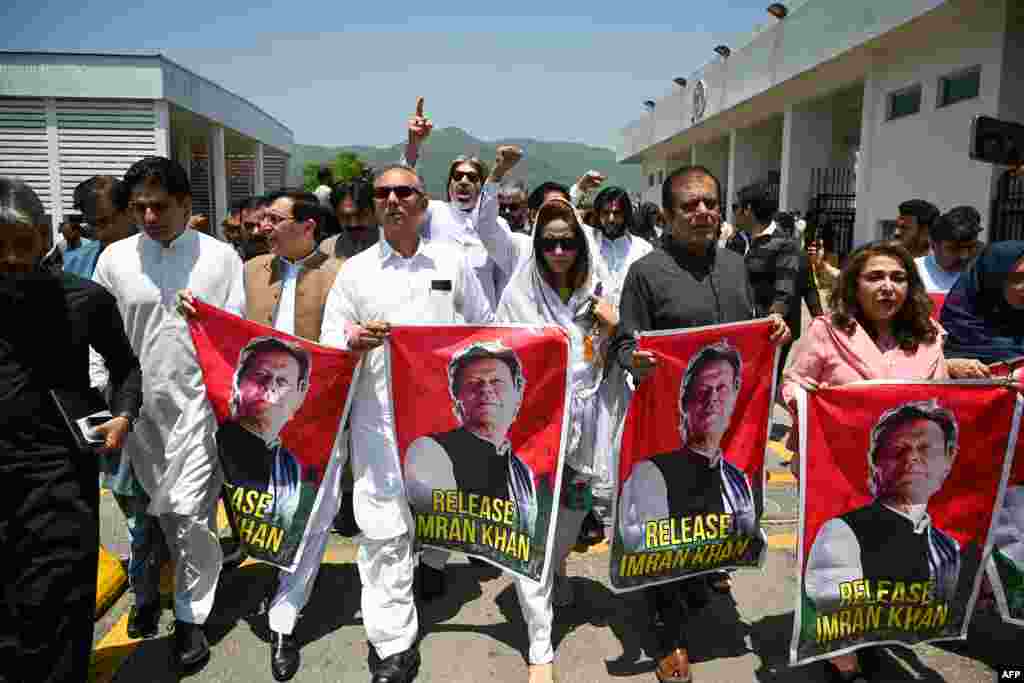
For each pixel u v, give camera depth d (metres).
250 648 3.37
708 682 3.10
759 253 5.71
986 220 11.53
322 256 3.95
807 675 3.15
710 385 3.05
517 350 3.07
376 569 3.15
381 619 3.09
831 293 3.13
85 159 16.17
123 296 3.21
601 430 3.35
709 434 3.09
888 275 2.91
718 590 3.85
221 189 20.95
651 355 2.91
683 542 3.12
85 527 2.64
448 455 3.16
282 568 3.24
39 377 2.54
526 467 3.10
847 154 21.94
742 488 3.16
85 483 2.66
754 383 3.12
